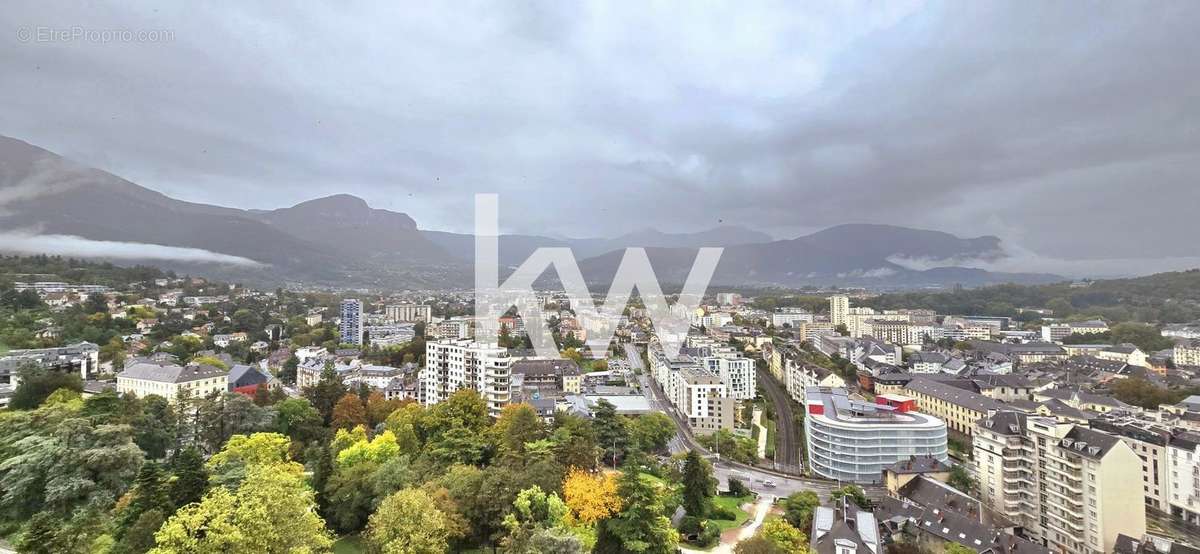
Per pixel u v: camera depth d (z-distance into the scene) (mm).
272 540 63031
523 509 84250
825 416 187625
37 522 67812
